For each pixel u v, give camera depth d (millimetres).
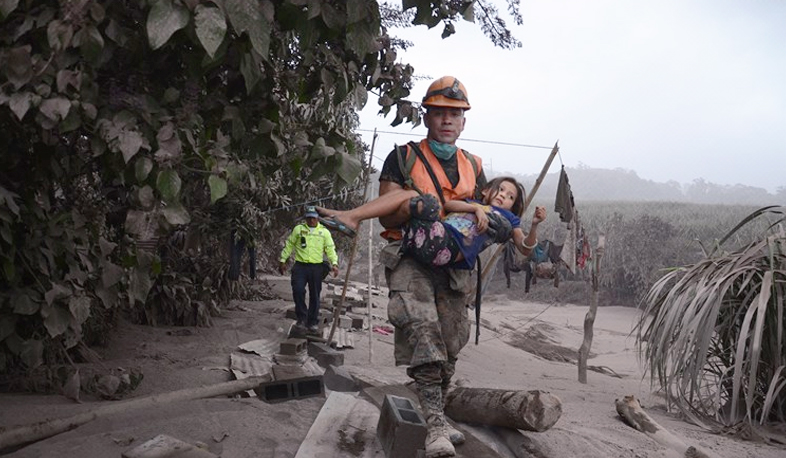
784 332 7148
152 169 3912
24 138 4750
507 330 18047
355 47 4070
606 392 8961
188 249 11719
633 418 6082
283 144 4680
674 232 27797
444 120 4098
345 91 4512
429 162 4062
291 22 4094
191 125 4055
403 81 5410
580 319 23672
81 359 6973
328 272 10734
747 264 7426
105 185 6191
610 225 28984
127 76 4199
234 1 3350
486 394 4863
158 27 3229
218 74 4598
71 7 3445
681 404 7266
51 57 3467
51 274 5281
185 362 7594
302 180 12398
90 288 6062
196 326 10531
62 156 4992
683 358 7145
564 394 8156
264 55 3395
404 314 3877
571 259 8531
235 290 14375
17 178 5070
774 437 6445
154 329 9930
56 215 5289
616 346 17922
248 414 4777
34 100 3445
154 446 3801
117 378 5840
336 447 4234
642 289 27688
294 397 5637
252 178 4699
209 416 4652
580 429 5629
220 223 11445
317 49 4426
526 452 4633
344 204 16438
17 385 5559
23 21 3660
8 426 4242
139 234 3980
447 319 4102
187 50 4027
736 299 7457
